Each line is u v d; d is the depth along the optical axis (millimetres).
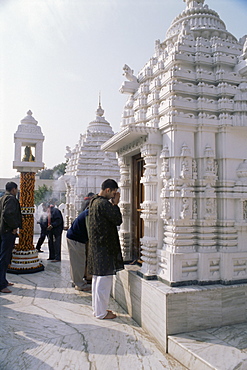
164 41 5207
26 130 6930
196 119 3871
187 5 5344
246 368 2486
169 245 3760
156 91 4453
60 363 2852
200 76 4078
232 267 3676
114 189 4145
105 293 3971
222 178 3908
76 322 3838
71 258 5246
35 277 6141
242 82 4223
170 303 3172
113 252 3904
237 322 3531
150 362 2896
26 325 3705
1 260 5207
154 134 4117
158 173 4105
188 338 3070
